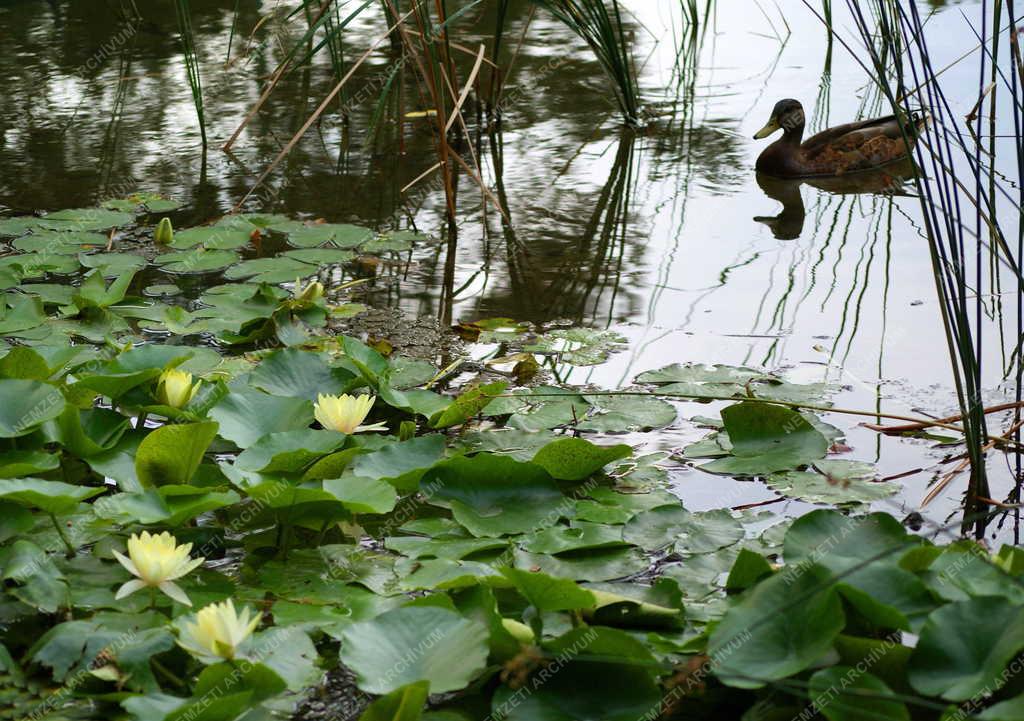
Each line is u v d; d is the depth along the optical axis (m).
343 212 4.51
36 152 5.12
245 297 3.60
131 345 3.06
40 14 7.48
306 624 1.93
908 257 3.96
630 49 6.87
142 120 5.59
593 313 3.56
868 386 2.99
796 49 6.85
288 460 2.27
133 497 2.12
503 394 2.98
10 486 2.04
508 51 6.55
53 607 1.94
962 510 2.38
